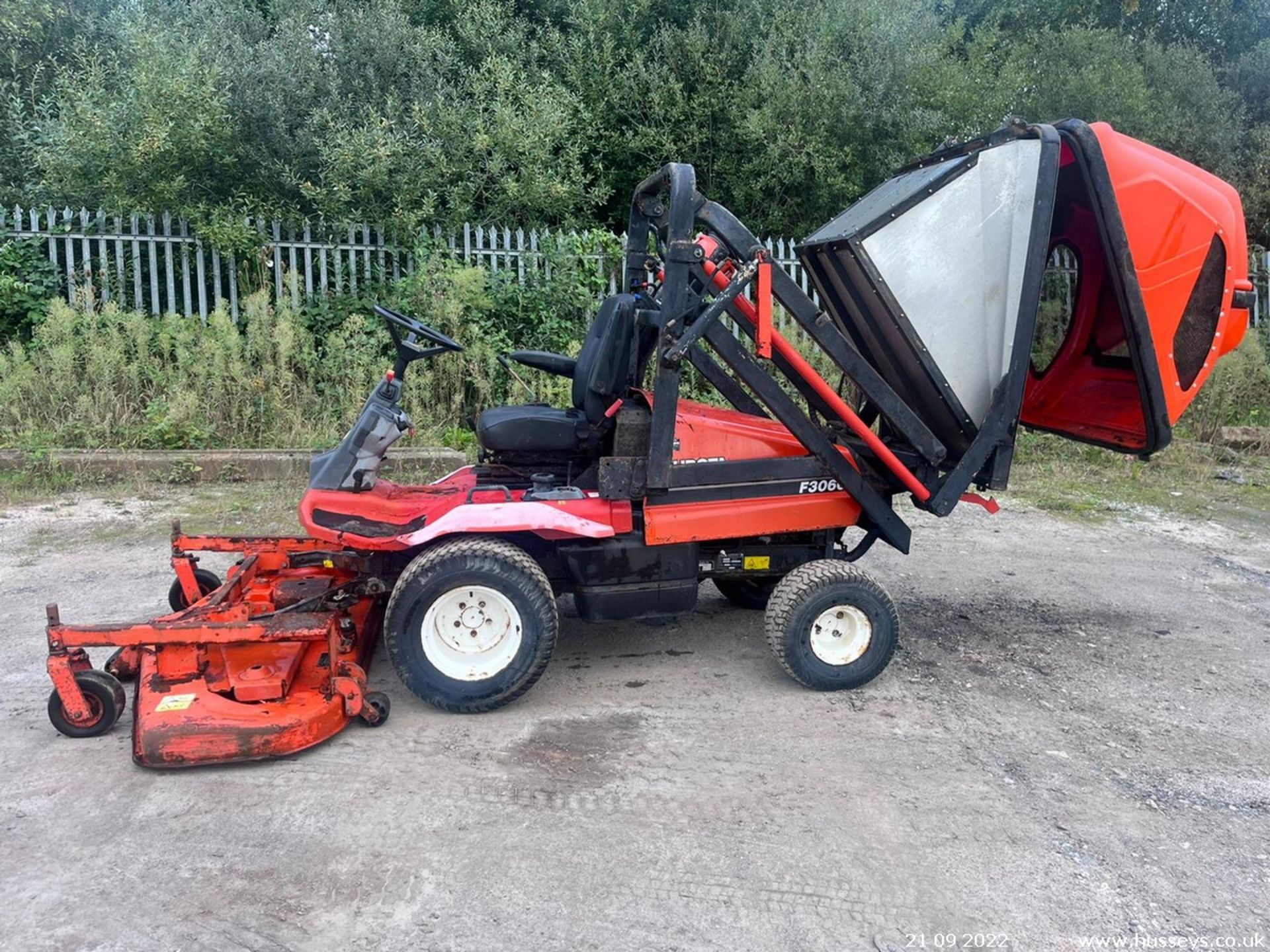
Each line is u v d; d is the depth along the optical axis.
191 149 9.18
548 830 3.03
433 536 3.73
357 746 3.55
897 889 2.76
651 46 12.33
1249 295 4.26
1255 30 16.20
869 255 3.92
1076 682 4.37
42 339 8.46
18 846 2.86
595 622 4.59
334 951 2.45
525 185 10.33
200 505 7.12
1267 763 3.61
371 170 9.41
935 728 3.83
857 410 4.84
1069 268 4.87
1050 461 9.52
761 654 4.62
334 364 8.91
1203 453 9.85
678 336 3.82
